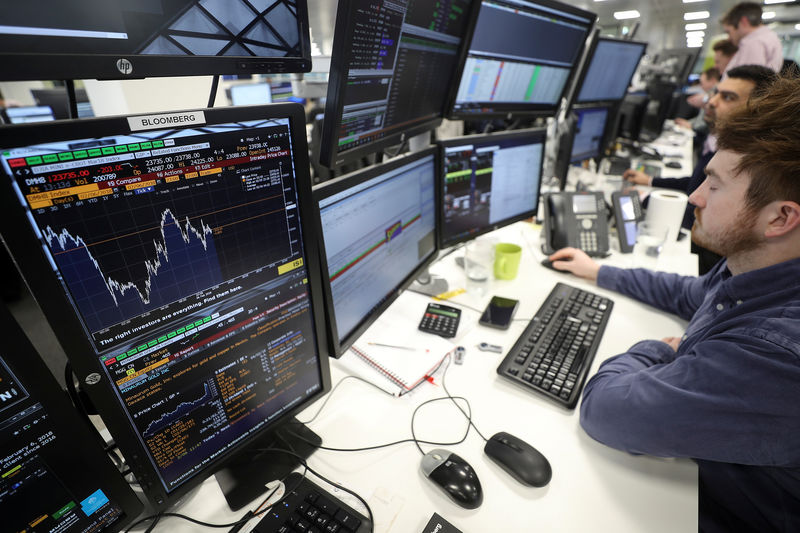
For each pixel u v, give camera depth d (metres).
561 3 1.31
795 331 0.55
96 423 0.70
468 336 1.03
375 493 0.64
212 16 0.49
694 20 8.86
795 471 0.61
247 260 0.56
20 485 0.42
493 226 1.40
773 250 0.63
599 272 1.25
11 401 0.39
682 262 1.44
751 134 0.59
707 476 0.75
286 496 0.62
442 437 0.75
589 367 0.89
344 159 0.86
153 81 1.08
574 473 0.68
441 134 1.66
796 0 6.90
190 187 0.47
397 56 0.87
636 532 0.59
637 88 3.97
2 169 0.33
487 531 0.59
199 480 0.60
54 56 0.37
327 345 0.78
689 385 0.61
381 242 0.90
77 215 0.39
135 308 0.46
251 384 0.64
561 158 1.84
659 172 2.49
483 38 1.17
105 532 0.52
